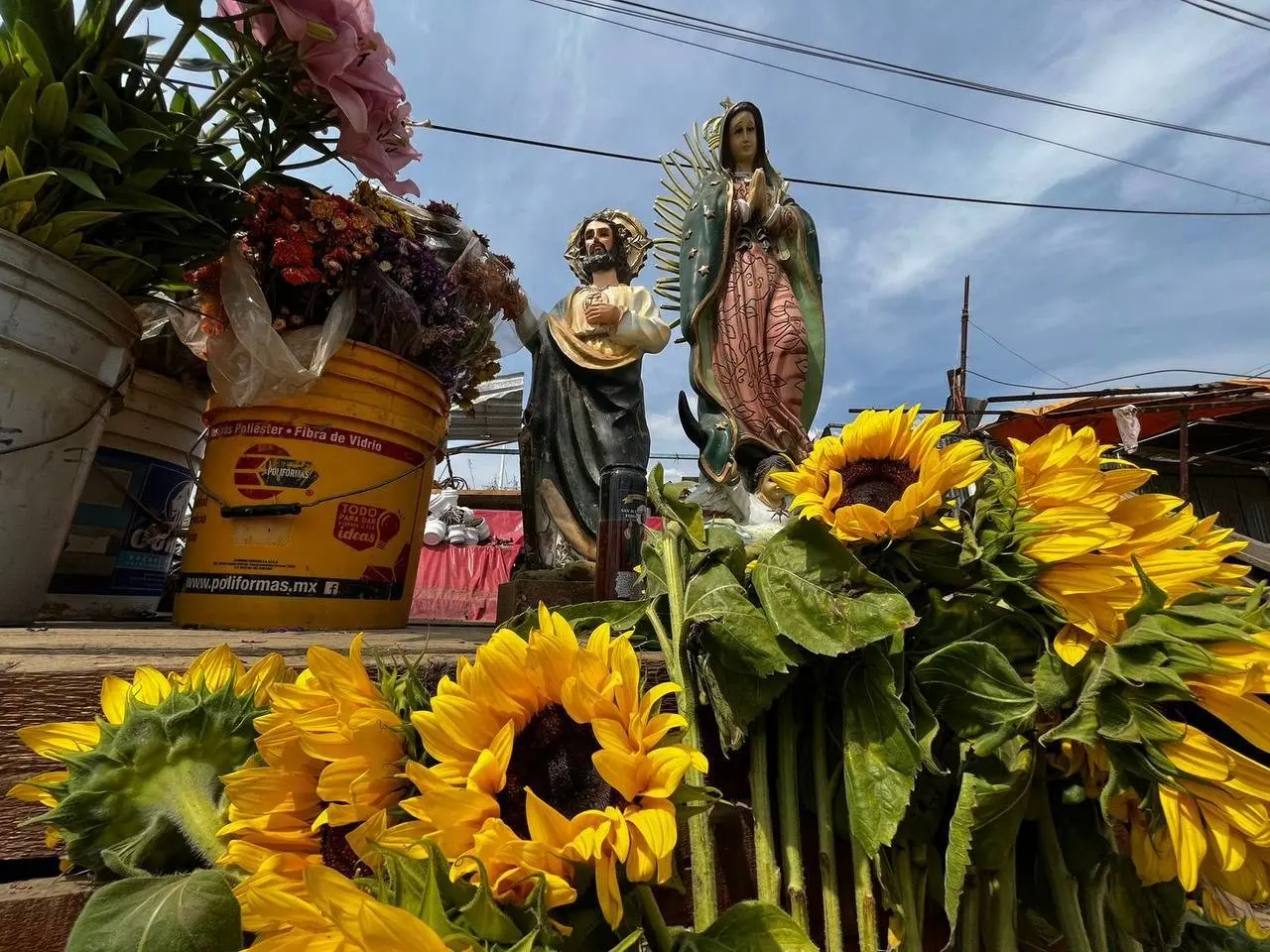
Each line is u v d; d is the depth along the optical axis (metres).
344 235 1.35
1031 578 0.67
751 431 2.88
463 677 0.53
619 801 0.51
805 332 3.02
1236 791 0.53
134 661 0.76
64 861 0.61
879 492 0.81
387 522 1.39
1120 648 0.58
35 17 1.10
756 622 0.72
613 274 2.83
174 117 1.27
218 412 1.36
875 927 0.62
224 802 0.60
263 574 1.26
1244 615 0.61
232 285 1.30
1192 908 0.79
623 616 0.83
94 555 1.58
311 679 0.60
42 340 1.03
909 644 0.73
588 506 2.46
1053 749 0.66
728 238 3.09
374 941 0.38
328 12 1.25
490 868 0.44
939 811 0.68
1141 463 7.00
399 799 0.56
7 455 1.01
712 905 0.63
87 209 1.12
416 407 1.46
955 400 7.49
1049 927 0.72
